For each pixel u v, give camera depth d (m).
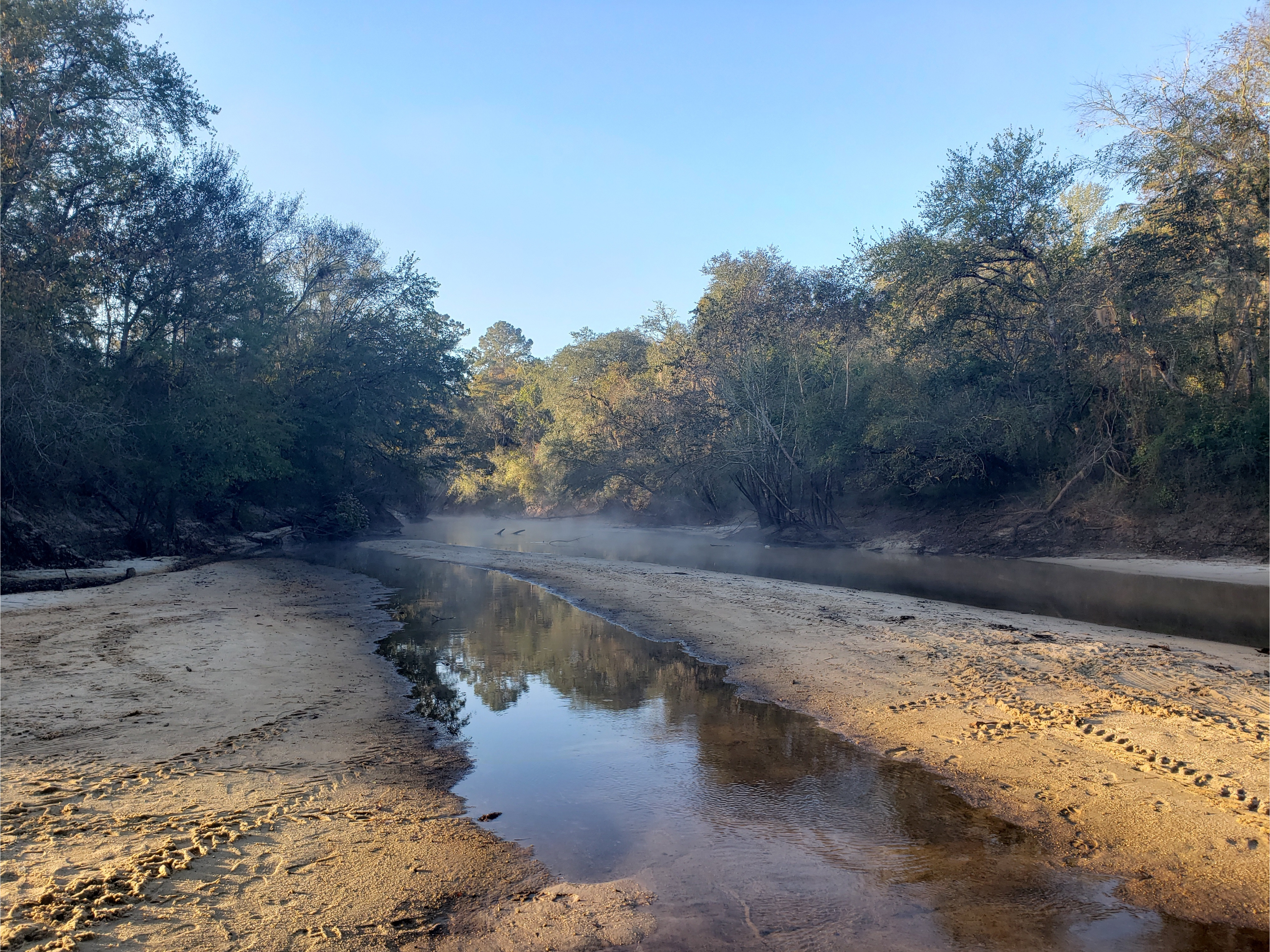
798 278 39.66
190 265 25.53
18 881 4.44
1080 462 25.47
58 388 19.83
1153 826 5.41
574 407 53.25
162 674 9.82
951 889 4.76
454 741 7.76
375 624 14.49
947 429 27.30
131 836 5.14
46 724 7.66
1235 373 22.80
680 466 37.22
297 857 4.98
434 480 62.06
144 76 22.95
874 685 9.23
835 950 4.11
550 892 4.71
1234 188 21.92
